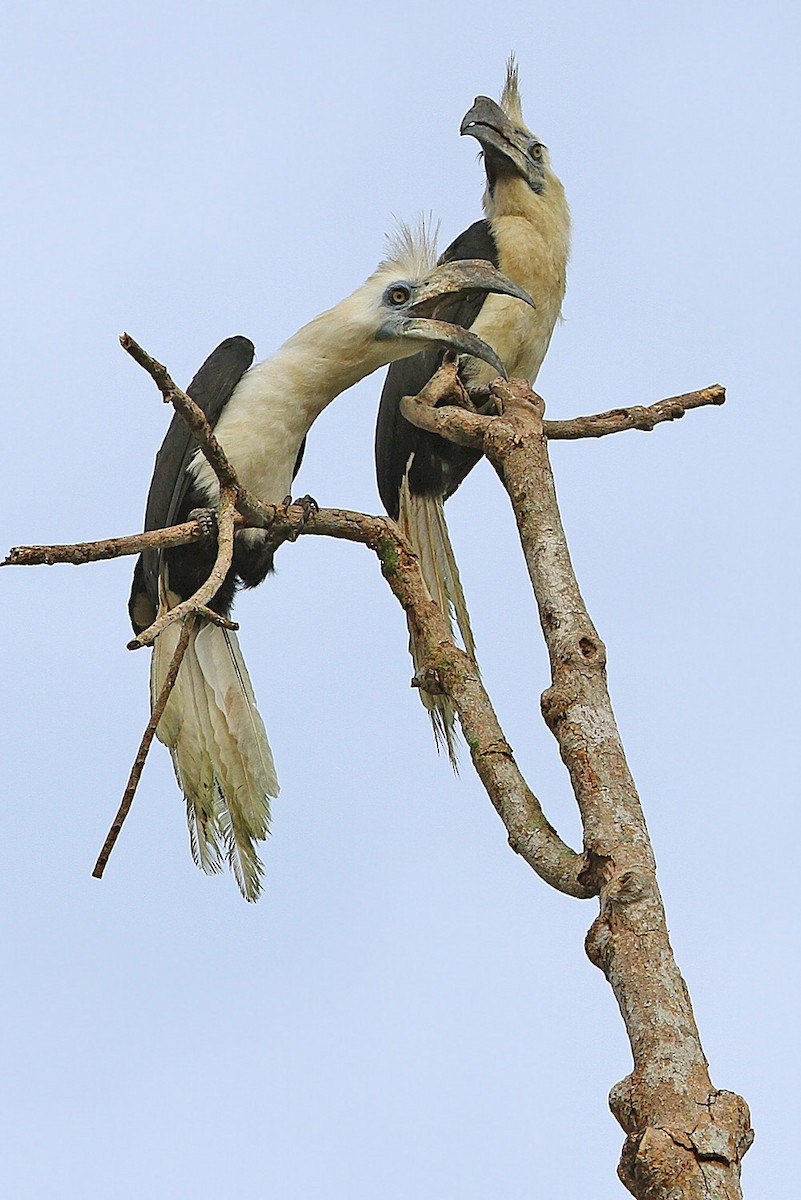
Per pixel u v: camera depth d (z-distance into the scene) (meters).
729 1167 6.95
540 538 10.13
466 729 9.75
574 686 9.12
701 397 12.16
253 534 12.77
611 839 8.37
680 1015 7.59
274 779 12.91
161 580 12.96
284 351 13.29
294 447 13.35
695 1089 7.27
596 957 8.03
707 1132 7.04
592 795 8.60
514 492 10.48
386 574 10.96
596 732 8.88
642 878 8.09
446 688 10.11
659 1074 7.35
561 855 8.73
